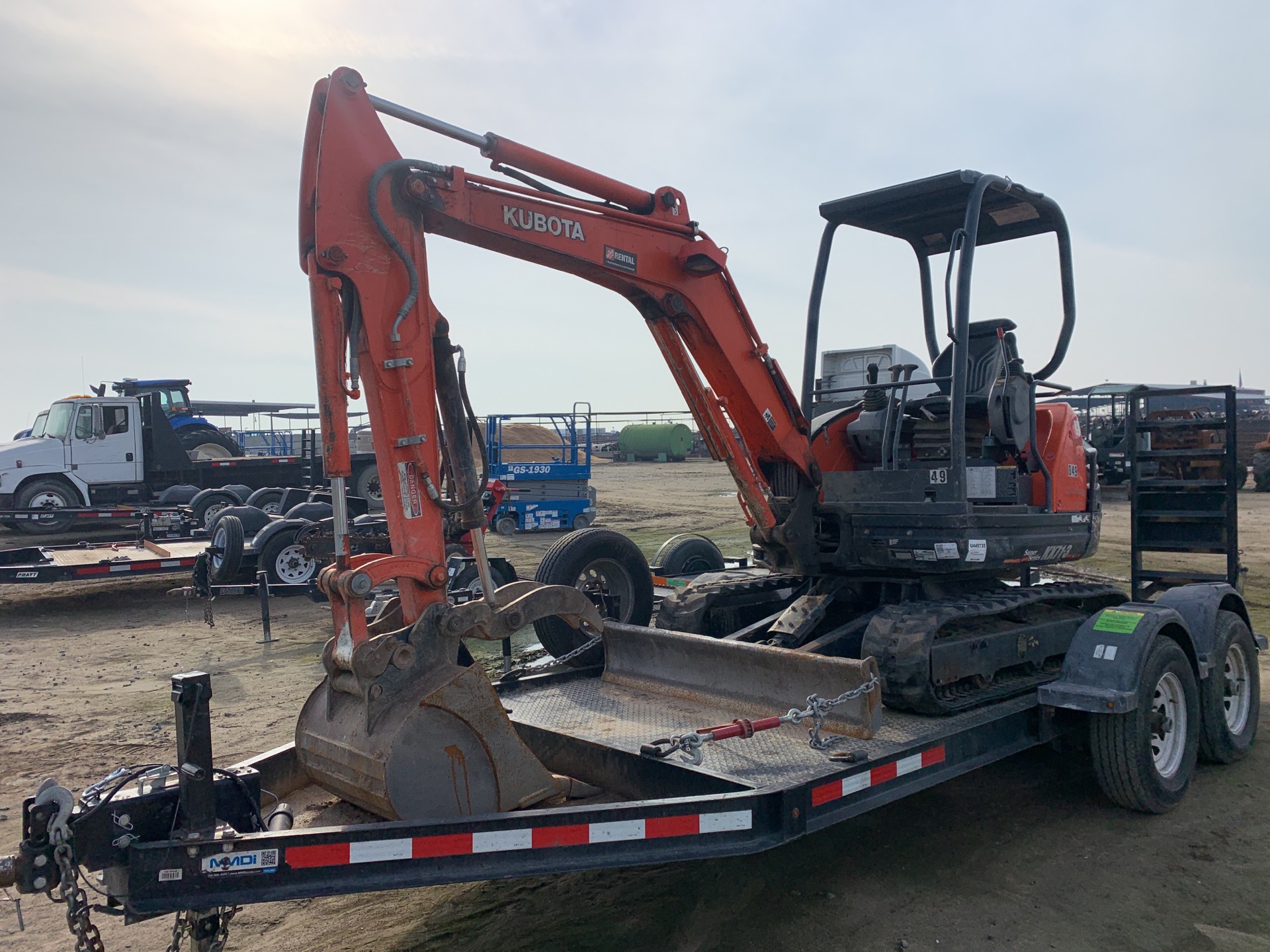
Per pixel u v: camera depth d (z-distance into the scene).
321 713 3.36
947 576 5.09
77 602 10.78
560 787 3.40
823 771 3.43
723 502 23.25
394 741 2.98
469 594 6.71
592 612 3.66
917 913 3.53
